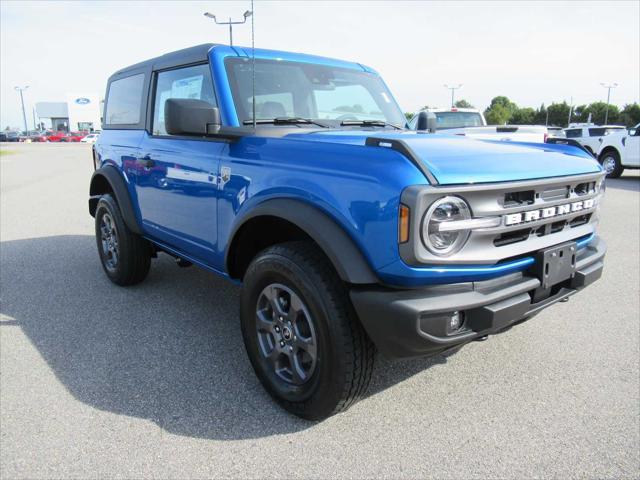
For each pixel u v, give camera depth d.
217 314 4.07
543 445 2.44
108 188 4.87
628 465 2.30
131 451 2.40
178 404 2.79
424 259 2.07
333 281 2.36
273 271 2.56
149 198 3.93
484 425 2.60
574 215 2.71
